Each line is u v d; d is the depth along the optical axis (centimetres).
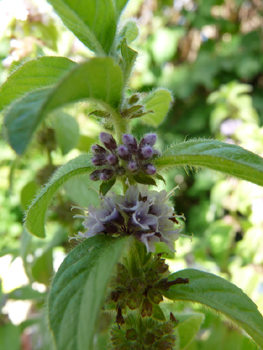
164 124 40
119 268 6
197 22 41
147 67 39
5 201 35
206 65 39
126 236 5
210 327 13
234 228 19
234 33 43
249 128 19
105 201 6
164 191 6
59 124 10
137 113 6
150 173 5
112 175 6
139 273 6
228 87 23
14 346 13
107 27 5
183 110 41
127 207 6
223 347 12
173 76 40
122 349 6
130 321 6
